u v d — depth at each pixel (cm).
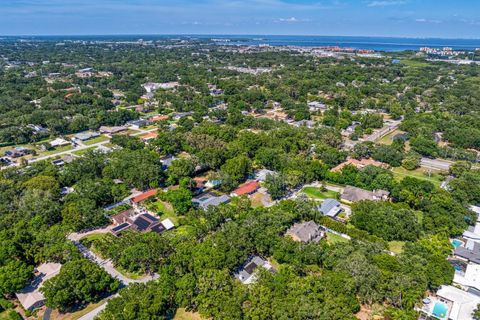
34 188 10950
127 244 8262
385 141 17788
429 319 6681
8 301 7162
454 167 13462
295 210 10031
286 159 13562
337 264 7631
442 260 7712
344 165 13500
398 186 11581
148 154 13750
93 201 10394
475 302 6919
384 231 9425
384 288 6931
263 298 6444
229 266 7612
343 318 6069
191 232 8975
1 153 15762
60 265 7912
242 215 9806
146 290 6675
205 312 6450
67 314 6856
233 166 12656
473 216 10006
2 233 8375
